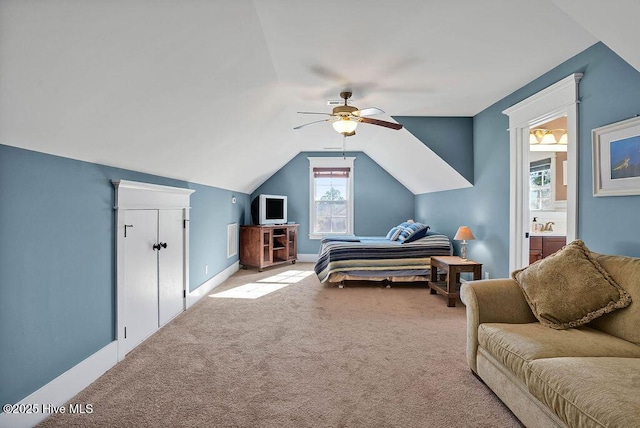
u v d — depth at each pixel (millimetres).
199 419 1678
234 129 3412
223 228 4957
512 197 3330
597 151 2223
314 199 6793
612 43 1802
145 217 2732
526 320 2031
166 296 3096
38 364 1676
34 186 1654
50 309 1757
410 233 4727
